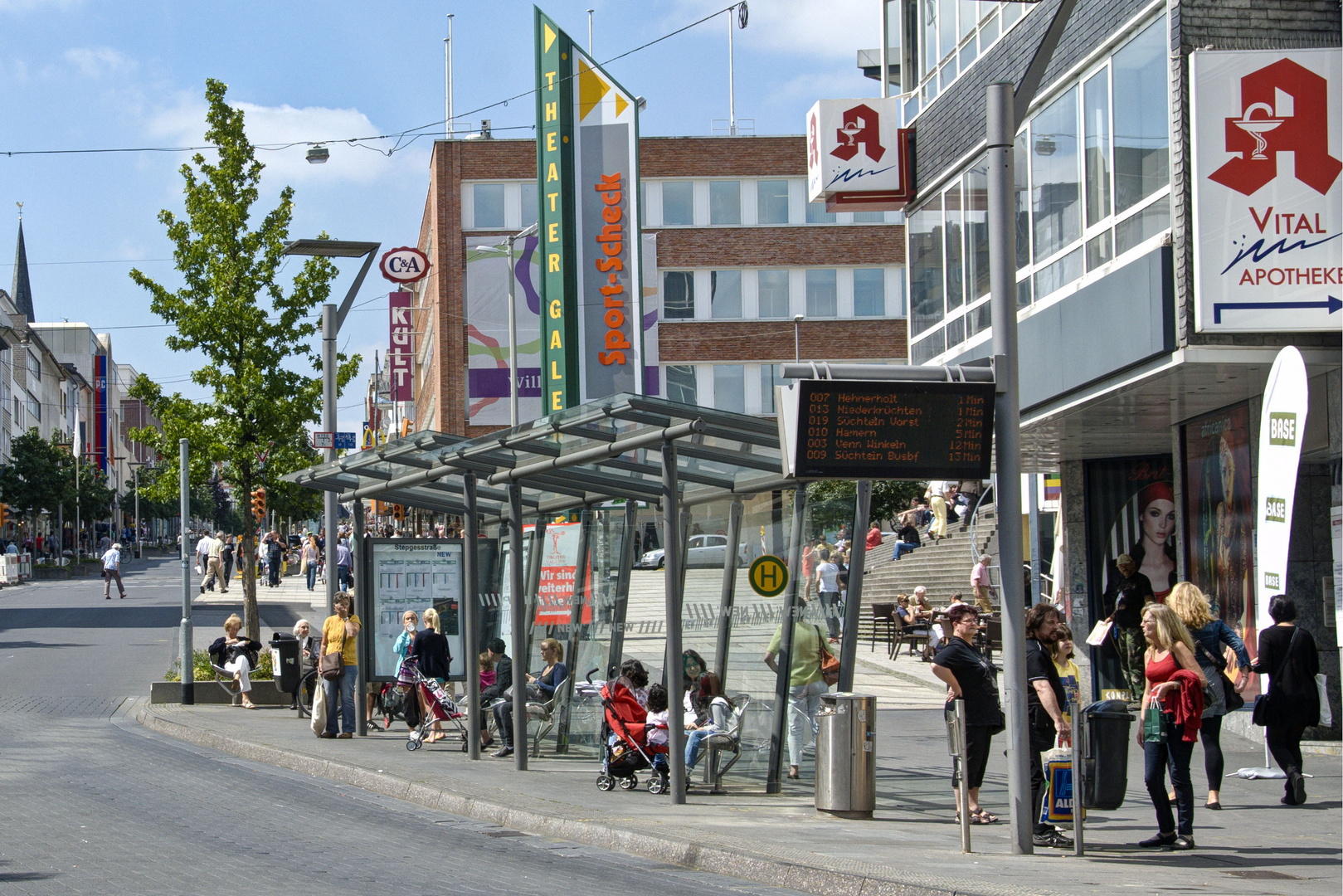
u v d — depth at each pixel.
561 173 34.16
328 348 21.31
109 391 150.12
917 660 26.23
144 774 13.45
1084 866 8.73
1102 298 14.98
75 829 10.20
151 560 100.38
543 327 34.56
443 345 56.66
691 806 11.61
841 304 56.97
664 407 10.92
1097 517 20.66
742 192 57.00
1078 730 9.34
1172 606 11.48
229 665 20.19
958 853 9.23
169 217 24.34
